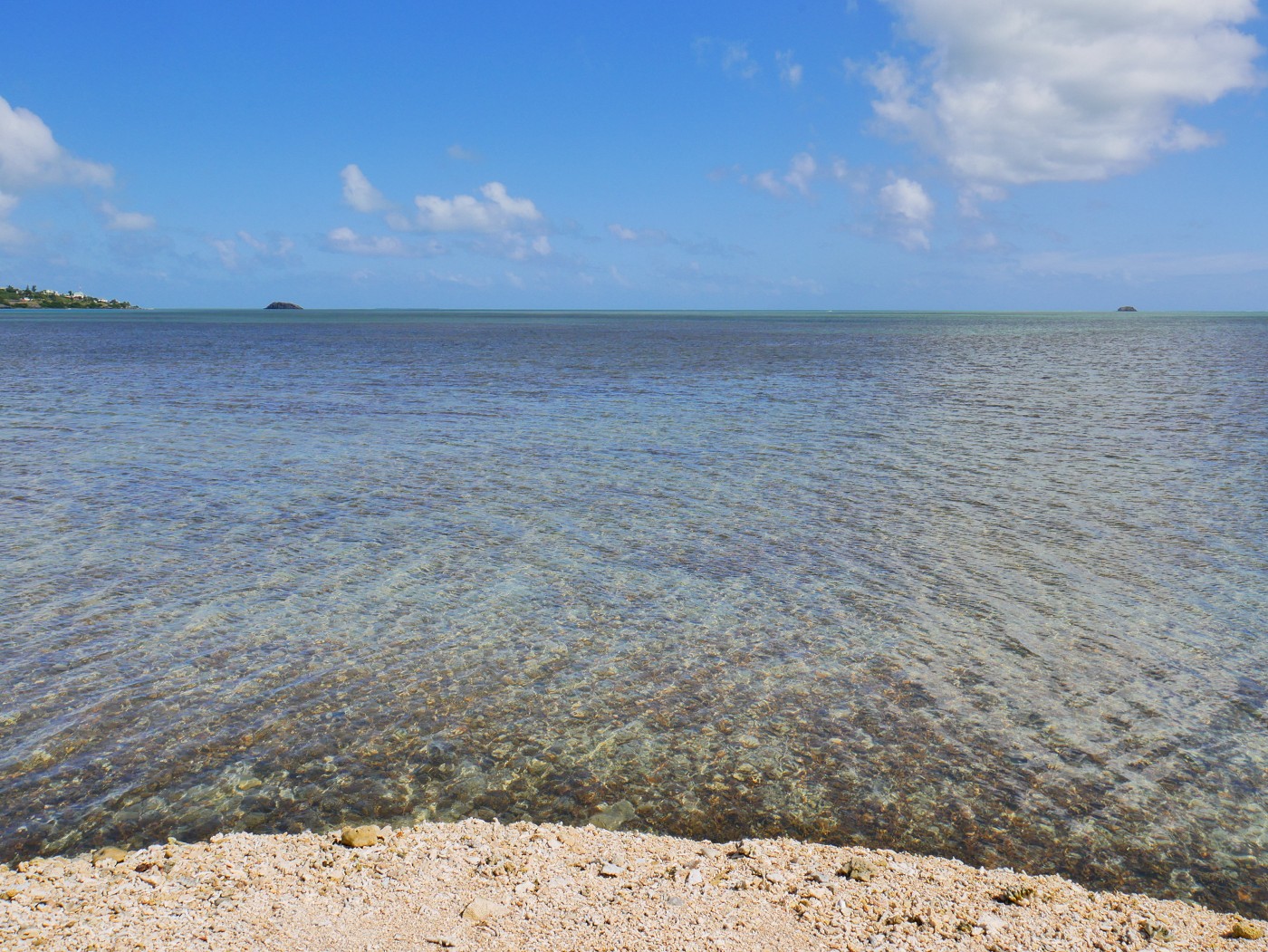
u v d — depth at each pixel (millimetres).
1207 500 24500
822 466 29234
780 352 93000
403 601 16641
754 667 14008
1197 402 46656
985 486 26188
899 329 180875
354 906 7836
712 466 29094
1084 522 22266
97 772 10797
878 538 20859
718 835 9805
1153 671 13938
